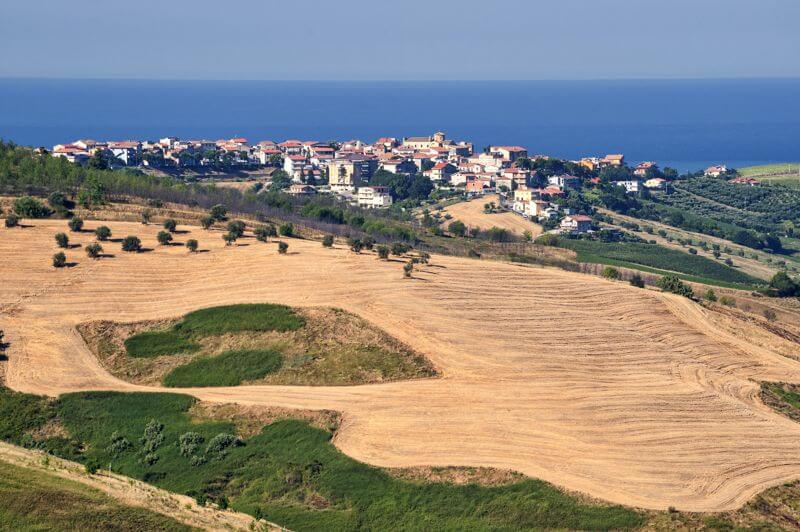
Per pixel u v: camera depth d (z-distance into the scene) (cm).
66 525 13762
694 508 16525
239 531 14562
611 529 15925
